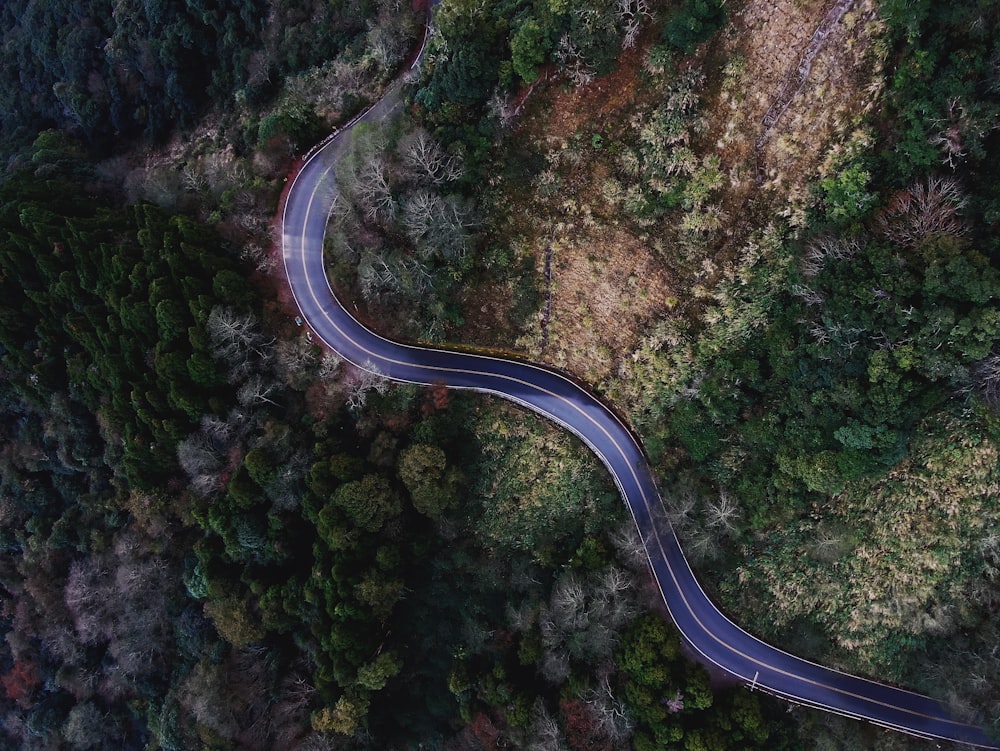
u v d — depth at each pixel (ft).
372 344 161.79
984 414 118.11
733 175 129.08
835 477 126.62
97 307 162.81
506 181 143.23
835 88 118.21
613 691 139.44
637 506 152.25
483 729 154.92
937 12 105.19
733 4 120.47
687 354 140.15
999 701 125.80
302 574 159.22
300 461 152.97
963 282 103.96
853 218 117.39
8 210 167.22
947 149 107.34
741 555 144.56
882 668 137.28
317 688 157.58
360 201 146.92
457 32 130.21
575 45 125.59
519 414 157.79
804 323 125.29
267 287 163.22
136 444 159.43
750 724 130.93
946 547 131.03
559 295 148.87
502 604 162.09
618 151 134.92
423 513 154.61
